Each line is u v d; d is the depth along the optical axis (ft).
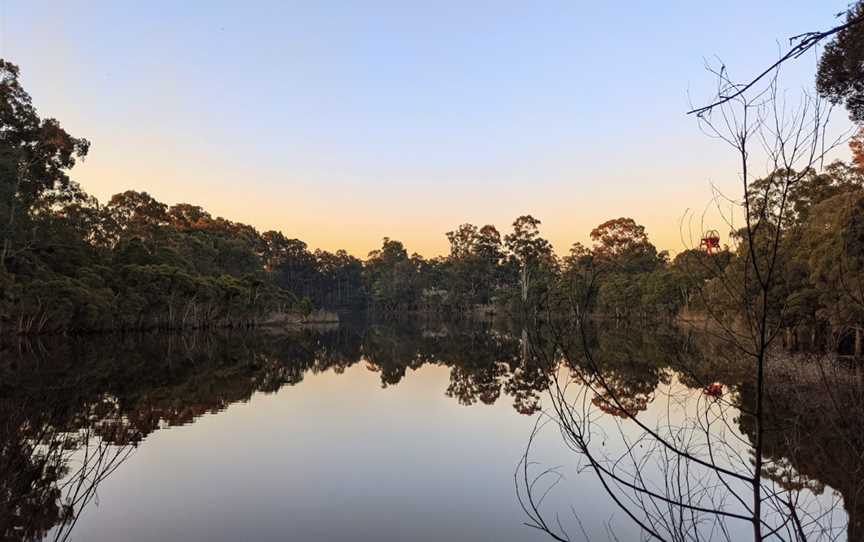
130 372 68.33
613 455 31.35
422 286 334.85
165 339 121.49
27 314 98.99
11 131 106.32
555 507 24.73
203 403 50.49
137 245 145.79
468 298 308.40
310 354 103.81
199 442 36.27
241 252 219.61
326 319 249.75
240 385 62.28
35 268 107.34
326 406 50.44
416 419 44.73
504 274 290.97
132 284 130.31
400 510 24.97
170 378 65.41
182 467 30.71
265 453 34.01
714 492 22.80
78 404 46.21
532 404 50.96
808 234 60.64
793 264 59.36
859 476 13.28
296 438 37.88
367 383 66.08
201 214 254.06
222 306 168.14
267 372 74.74
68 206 123.75
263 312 197.06
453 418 45.09
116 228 166.71
